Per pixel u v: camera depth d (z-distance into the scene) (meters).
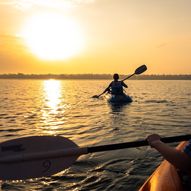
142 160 6.13
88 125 10.96
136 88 43.00
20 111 15.83
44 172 3.32
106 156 6.42
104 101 20.02
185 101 20.42
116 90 18.47
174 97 24.23
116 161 6.10
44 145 3.35
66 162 3.36
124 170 5.61
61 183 5.09
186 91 34.47
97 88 46.50
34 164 3.32
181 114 13.65
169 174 3.49
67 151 3.33
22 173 3.28
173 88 43.66
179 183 3.20
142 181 5.11
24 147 3.32
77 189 4.85
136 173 5.45
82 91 36.94
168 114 13.64
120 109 15.61
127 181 5.12
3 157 3.26
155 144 2.70
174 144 7.09
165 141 3.25
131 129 9.94
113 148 3.29
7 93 32.59
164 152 2.59
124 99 18.44
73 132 9.72
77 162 6.06
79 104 18.88
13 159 3.26
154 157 6.30
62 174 5.46
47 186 4.97
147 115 13.33
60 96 27.67
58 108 17.11
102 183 5.06
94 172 5.54
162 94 28.38
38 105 19.11
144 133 9.26
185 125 10.69
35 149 3.33
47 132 9.88
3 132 10.01
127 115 13.41
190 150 2.43
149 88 43.25
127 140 8.31
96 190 4.81
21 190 4.82
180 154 2.48
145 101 20.02
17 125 11.33
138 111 14.76
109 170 5.62
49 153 3.32
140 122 11.39
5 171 3.25
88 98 23.61
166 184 3.28
